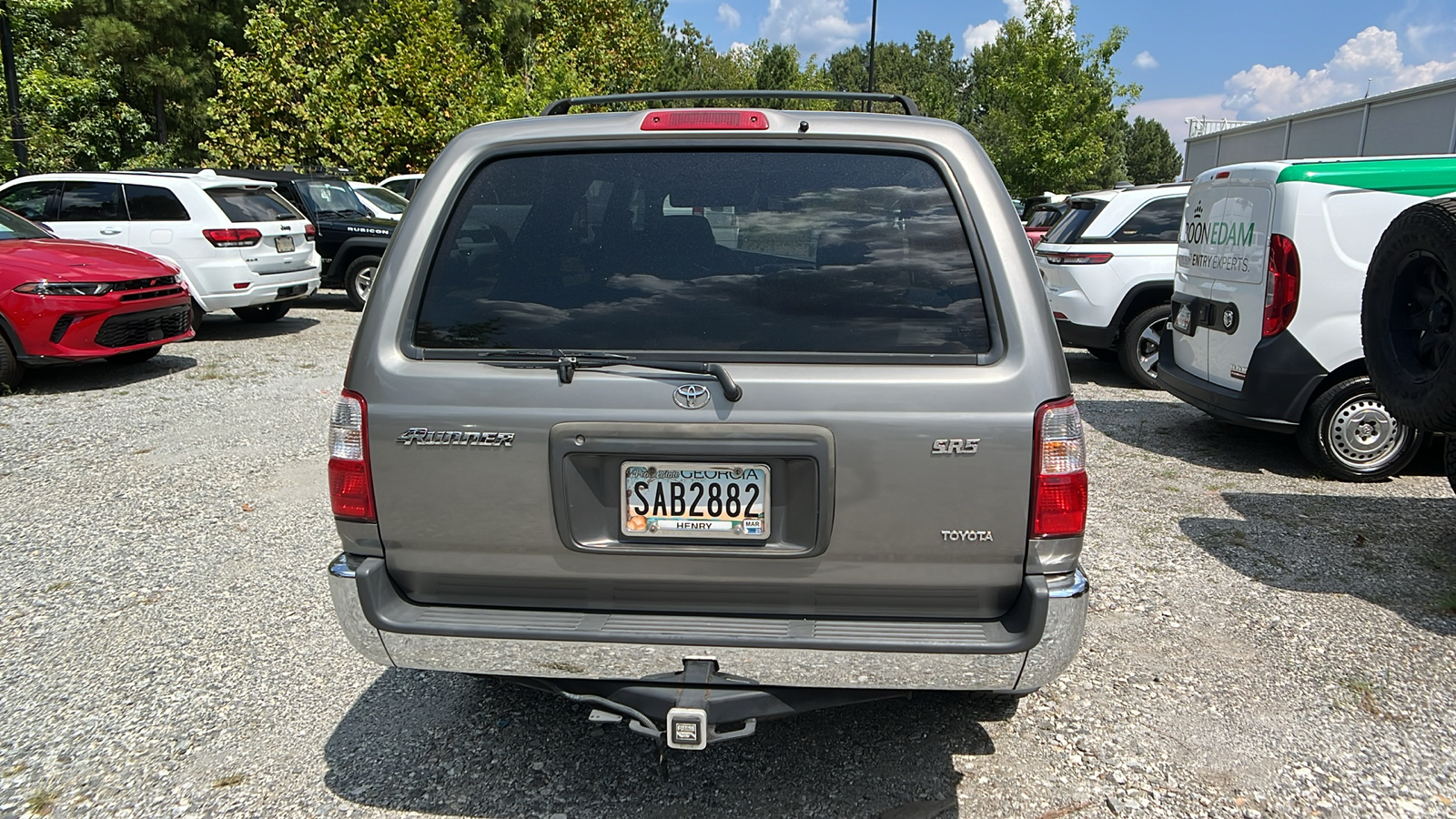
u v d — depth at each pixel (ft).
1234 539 16.03
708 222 8.15
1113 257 27.96
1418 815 9.02
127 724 10.59
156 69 93.09
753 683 7.75
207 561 15.10
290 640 12.54
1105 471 20.02
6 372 26.61
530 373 7.76
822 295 7.89
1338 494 18.45
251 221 36.45
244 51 101.04
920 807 9.14
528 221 8.25
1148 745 10.13
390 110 66.23
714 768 9.77
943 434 7.48
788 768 9.76
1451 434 13.28
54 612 13.34
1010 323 7.68
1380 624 12.88
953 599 7.85
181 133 99.45
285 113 69.46
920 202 8.07
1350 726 10.48
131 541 15.96
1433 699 11.02
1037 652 7.59
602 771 9.75
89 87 79.77
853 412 7.52
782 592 7.90
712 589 7.95
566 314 8.00
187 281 33.78
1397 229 13.46
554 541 7.87
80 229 34.27
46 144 73.67
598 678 7.89
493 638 7.82
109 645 12.39
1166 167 298.35
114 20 91.56
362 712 10.87
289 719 10.72
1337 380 18.80
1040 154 82.89
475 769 9.78
